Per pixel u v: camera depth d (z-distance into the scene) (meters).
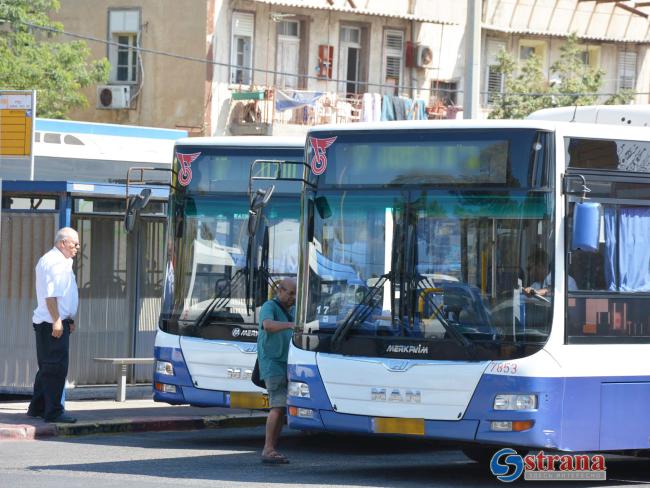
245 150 23.81
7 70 51.75
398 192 18.58
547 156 17.88
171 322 23.92
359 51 60.19
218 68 56.38
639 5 67.19
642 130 18.73
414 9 61.25
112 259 28.98
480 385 17.70
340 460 21.75
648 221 18.67
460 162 18.30
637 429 18.44
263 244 23.45
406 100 59.22
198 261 23.89
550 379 17.64
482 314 17.88
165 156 40.00
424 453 23.45
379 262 18.62
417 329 18.19
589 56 66.81
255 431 26.14
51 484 17.56
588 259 18.06
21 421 24.11
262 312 20.38
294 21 58.50
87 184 27.11
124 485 17.53
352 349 18.55
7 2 52.09
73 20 58.72
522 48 64.94
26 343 27.89
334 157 19.12
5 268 28.00
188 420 25.92
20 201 28.06
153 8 57.12
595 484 19.31
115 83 58.00
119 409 27.02
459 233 18.17
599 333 18.11
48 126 37.81
